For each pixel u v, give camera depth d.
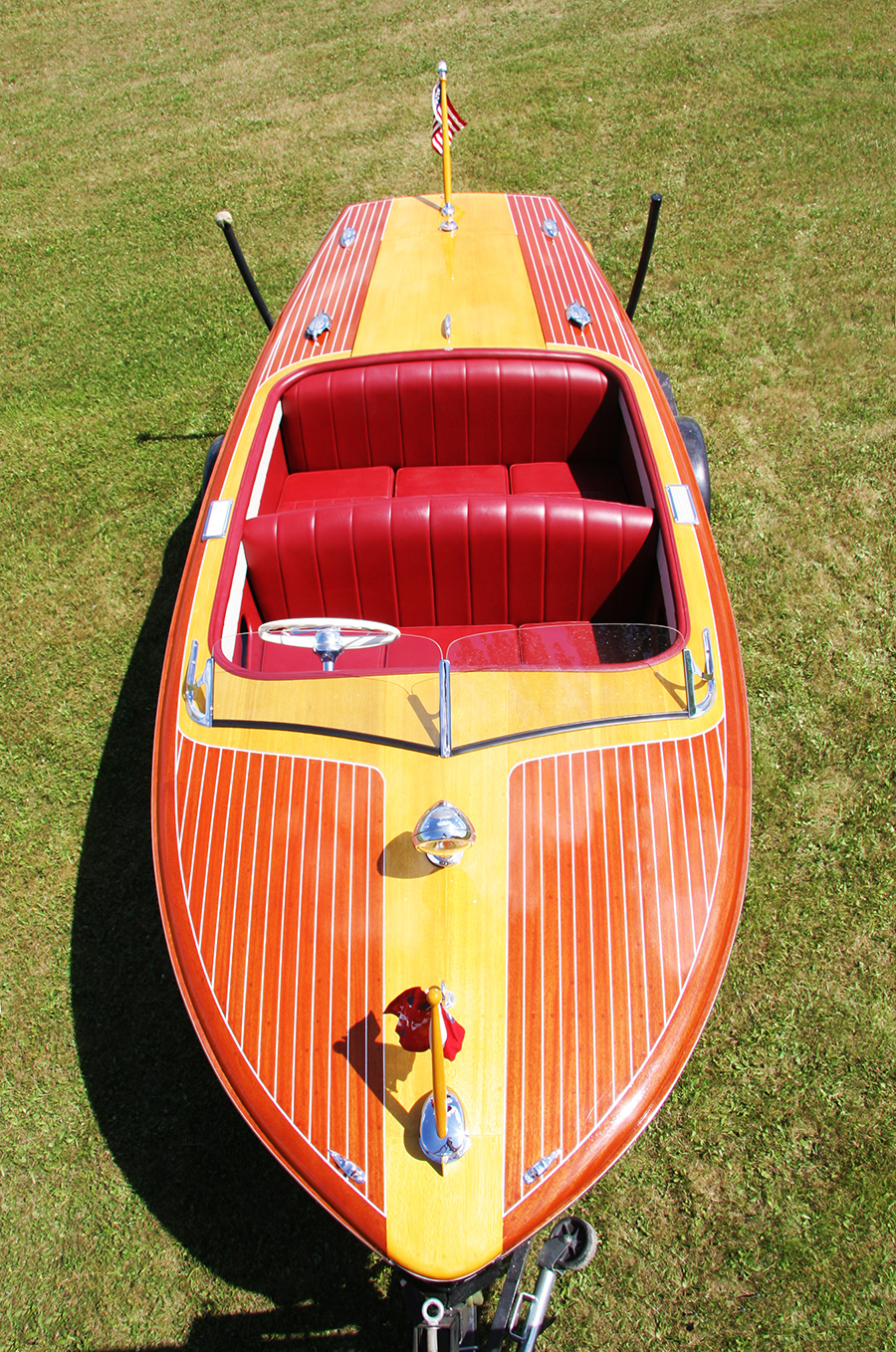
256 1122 2.41
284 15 11.34
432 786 2.70
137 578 5.05
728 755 2.85
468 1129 2.27
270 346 4.38
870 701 4.13
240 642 3.33
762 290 6.38
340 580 3.64
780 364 5.82
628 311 5.30
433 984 2.43
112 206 8.19
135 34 11.40
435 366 4.06
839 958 3.41
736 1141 3.05
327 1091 2.38
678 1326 2.75
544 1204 2.22
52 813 4.11
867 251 6.66
